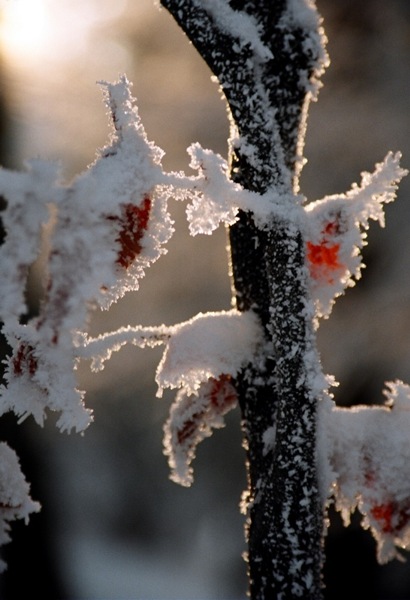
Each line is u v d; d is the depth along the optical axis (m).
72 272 0.53
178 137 2.01
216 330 0.58
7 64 1.85
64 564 2.02
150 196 0.55
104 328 2.03
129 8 2.15
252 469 0.58
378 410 0.58
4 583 1.85
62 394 0.55
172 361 0.57
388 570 1.75
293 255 0.56
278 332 0.56
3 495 0.58
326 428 0.57
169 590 2.14
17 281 0.53
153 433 2.18
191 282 2.02
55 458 2.14
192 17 0.57
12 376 0.55
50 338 0.53
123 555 2.31
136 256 0.54
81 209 0.53
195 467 2.14
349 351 1.81
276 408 0.57
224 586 2.14
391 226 1.84
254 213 0.56
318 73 0.57
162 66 2.09
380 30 1.95
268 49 0.57
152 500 2.29
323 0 1.98
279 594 0.56
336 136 1.90
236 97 0.57
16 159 1.86
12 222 0.53
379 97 1.92
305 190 1.93
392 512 0.58
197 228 0.55
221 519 2.16
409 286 1.81
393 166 0.56
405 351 1.80
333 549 1.78
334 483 0.57
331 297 0.57
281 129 0.57
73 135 2.02
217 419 0.59
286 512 0.56
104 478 2.30
